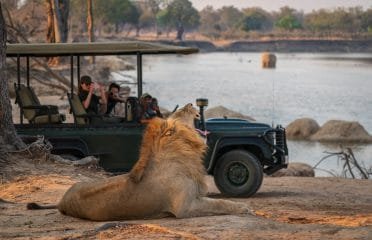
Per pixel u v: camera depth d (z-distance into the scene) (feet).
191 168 24.77
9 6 186.50
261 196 43.04
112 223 22.95
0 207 29.22
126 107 43.91
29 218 25.79
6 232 23.31
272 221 23.89
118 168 43.55
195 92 190.80
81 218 25.20
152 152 24.76
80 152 43.73
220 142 42.01
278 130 43.01
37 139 43.11
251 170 41.50
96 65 196.13
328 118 139.54
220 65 395.14
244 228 22.30
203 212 24.90
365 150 95.25
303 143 101.81
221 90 202.18
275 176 61.31
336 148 96.63
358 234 20.95
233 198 41.60
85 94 44.86
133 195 24.32
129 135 43.37
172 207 24.47
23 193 34.60
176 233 21.47
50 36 171.63
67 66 172.65
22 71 128.47
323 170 71.00
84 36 395.96
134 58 471.21
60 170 40.60
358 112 152.66
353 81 265.54
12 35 118.42
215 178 42.06
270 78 274.77
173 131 24.93
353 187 49.19
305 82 254.27
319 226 22.66
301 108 157.17
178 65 379.76
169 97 171.63
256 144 42.39
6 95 42.22
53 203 31.48
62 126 43.75
